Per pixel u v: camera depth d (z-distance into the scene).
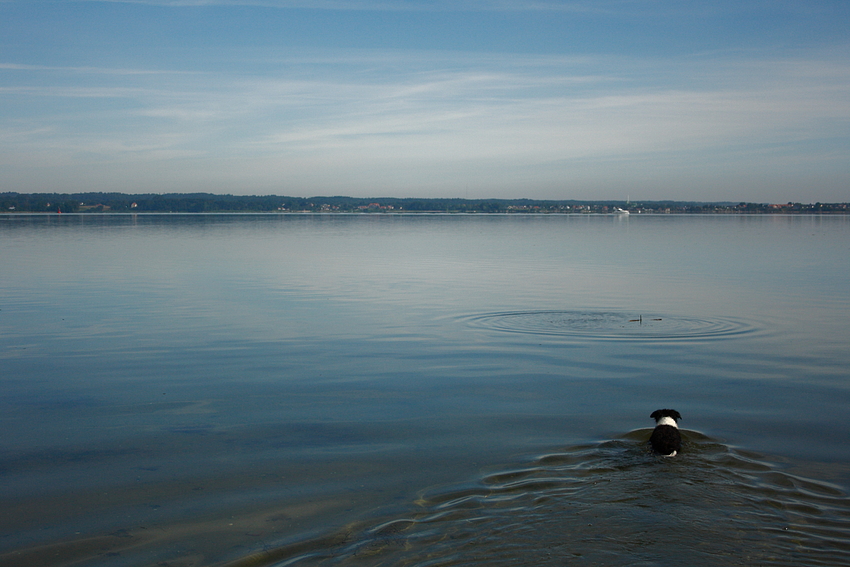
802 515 7.12
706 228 104.19
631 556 6.36
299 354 15.90
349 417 11.15
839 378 13.45
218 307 23.09
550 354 15.77
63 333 18.47
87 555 6.80
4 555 6.80
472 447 9.60
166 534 7.20
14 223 122.25
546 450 9.38
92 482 8.59
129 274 33.72
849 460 8.88
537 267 37.66
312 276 32.91
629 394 12.38
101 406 11.87
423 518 7.30
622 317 20.67
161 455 9.50
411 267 37.75
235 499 8.02
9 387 13.12
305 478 8.61
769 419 10.79
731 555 6.36
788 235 77.25
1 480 8.67
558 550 6.50
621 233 84.94
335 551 6.71
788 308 22.25
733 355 15.59
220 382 13.46
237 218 185.12
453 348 16.47
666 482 8.00
